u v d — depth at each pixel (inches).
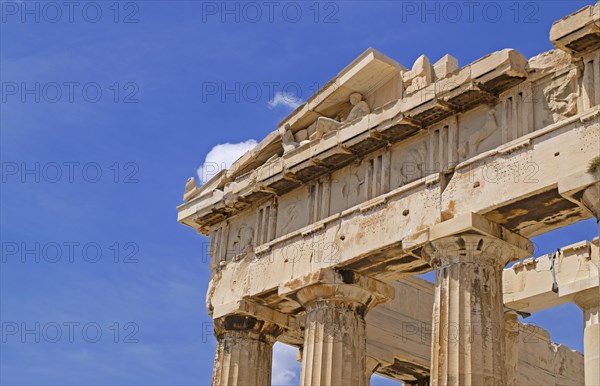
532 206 1277.1
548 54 1306.6
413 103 1391.5
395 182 1425.9
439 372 1275.8
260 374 1596.9
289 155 1551.4
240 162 1654.8
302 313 1614.2
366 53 1478.8
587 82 1248.8
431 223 1346.0
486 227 1304.1
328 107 1551.4
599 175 1189.7
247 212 1656.0
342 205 1493.6
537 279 1704.0
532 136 1274.6
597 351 1565.0
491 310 1294.3
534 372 1883.6
